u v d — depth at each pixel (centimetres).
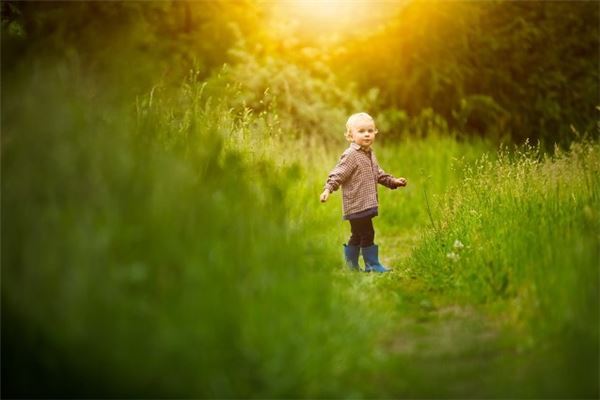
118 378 577
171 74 2261
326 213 1638
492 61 3222
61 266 605
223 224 772
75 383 579
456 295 981
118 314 600
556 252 862
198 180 861
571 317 727
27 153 720
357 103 2861
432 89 3044
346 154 1384
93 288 602
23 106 772
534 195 1126
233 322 650
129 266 645
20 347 594
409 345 784
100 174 711
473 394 655
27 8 2438
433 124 3089
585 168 1205
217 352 621
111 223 664
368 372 698
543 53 3347
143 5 2617
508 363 710
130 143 829
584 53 3431
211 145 976
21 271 611
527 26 3244
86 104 888
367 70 3095
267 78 2508
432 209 1883
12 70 857
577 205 1054
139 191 721
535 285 841
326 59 2986
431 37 3075
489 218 1155
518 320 824
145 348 593
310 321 711
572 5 3372
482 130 3186
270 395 612
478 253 1056
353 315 793
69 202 671
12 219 654
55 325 583
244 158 1150
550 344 731
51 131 741
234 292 680
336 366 683
